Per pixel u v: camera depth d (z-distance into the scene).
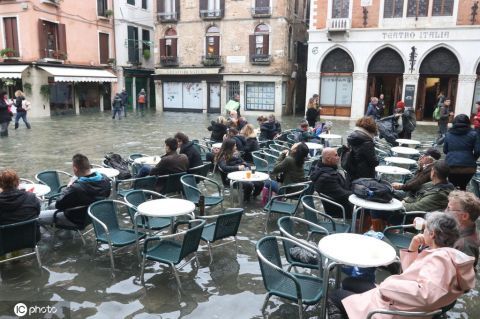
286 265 5.25
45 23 24.58
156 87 31.52
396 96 24.67
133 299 4.37
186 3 29.59
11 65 23.77
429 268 2.92
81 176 5.56
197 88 30.44
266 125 12.29
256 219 6.90
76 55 27.17
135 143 14.49
